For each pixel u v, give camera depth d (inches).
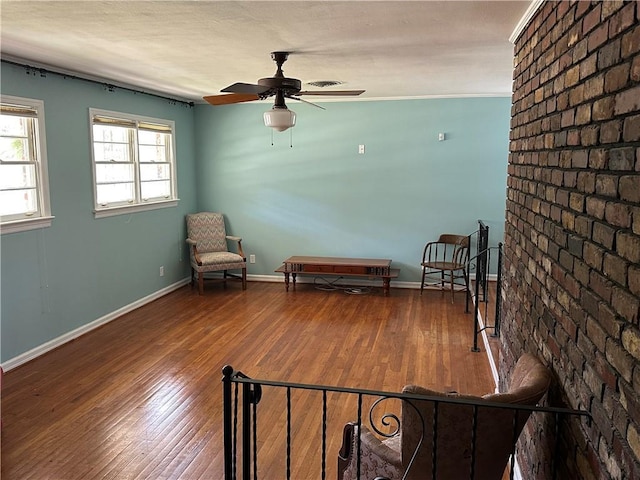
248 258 285.9
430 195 264.2
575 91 68.2
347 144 268.2
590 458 59.4
